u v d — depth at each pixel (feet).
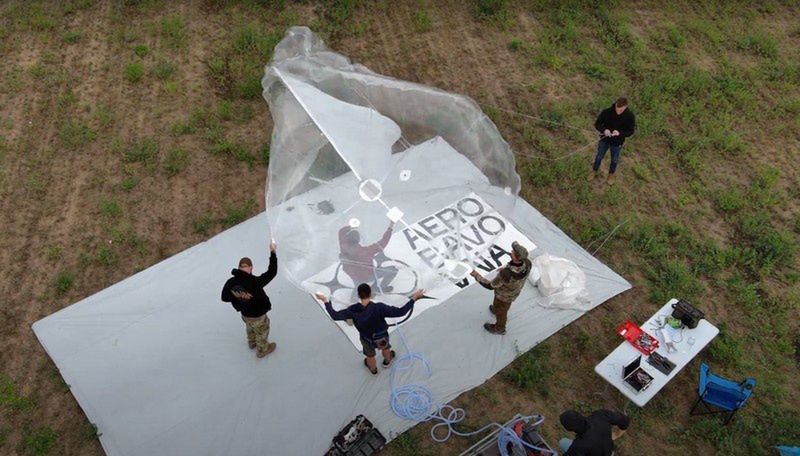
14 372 24.36
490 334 25.43
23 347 25.14
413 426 22.72
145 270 27.66
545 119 35.86
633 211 31.32
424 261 24.76
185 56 39.14
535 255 28.02
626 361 22.79
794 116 37.27
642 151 34.53
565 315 26.37
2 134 33.71
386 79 30.63
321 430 22.50
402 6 43.96
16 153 32.78
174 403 23.29
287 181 25.58
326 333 25.31
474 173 26.86
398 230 24.84
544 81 38.42
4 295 26.89
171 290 26.91
